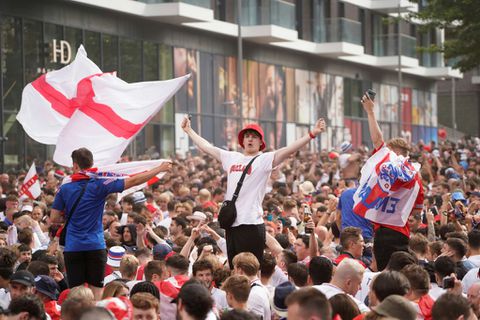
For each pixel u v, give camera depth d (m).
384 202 23.58
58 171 52.81
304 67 112.00
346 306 16.50
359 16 120.19
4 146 71.62
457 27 85.06
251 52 102.31
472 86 168.75
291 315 13.62
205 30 93.69
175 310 20.58
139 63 86.50
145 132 86.56
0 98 71.50
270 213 35.78
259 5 97.88
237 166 22.34
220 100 97.31
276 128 106.38
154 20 87.12
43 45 75.50
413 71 132.12
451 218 31.78
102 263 22.14
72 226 21.92
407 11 121.19
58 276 23.84
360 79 123.31
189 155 80.88
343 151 61.06
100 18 81.75
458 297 15.23
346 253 23.78
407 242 23.86
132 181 22.05
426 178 48.12
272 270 21.50
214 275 21.22
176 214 36.41
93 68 28.80
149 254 26.30
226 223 22.14
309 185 44.75
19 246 25.61
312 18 111.31
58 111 28.84
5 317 16.42
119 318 15.66
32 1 74.50
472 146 96.81
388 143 24.06
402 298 14.68
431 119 142.75
